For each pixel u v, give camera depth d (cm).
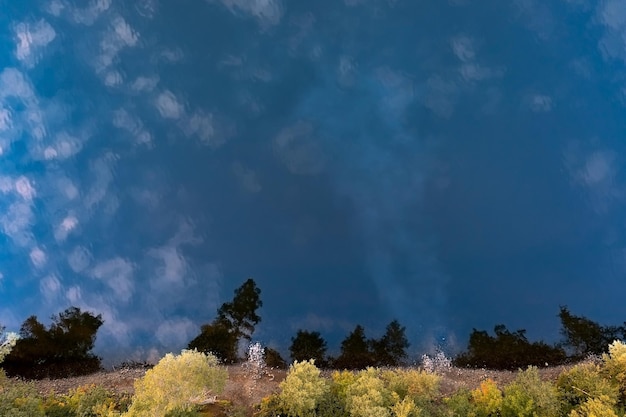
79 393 4744
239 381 5484
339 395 4525
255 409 4900
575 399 4416
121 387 5400
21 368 5694
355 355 5925
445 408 4459
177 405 3881
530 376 4494
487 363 5712
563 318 6047
